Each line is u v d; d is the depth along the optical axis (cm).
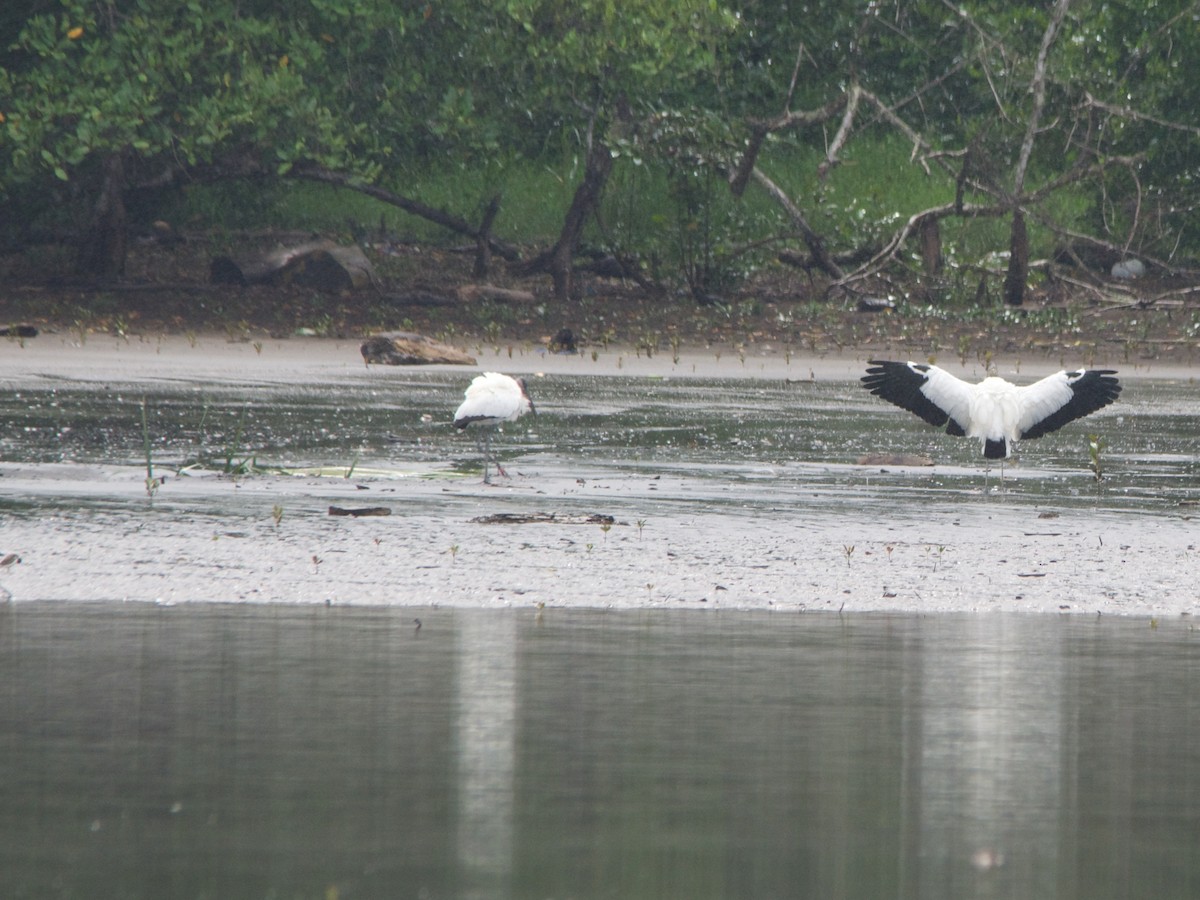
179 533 1179
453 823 552
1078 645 870
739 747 655
